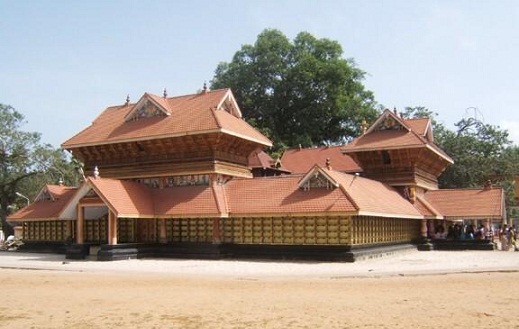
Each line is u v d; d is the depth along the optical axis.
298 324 15.15
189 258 39.69
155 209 40.81
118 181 40.91
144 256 40.09
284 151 71.88
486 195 51.66
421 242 49.31
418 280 24.28
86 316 16.70
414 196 48.91
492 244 48.19
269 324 15.22
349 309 17.11
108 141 43.62
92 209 44.19
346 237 35.94
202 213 38.62
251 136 43.41
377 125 50.97
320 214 35.09
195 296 20.11
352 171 59.19
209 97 44.88
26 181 82.50
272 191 39.28
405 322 15.17
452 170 77.69
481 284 22.55
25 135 69.88
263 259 38.06
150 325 15.38
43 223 49.94
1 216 71.19
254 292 20.98
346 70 85.25
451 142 78.94
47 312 17.41
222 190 41.31
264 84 87.00
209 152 41.06
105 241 44.66
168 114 43.94
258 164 59.81
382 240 41.78
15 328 15.30
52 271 30.02
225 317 16.20
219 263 35.09
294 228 37.78
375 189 43.16
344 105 84.31
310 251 36.72
